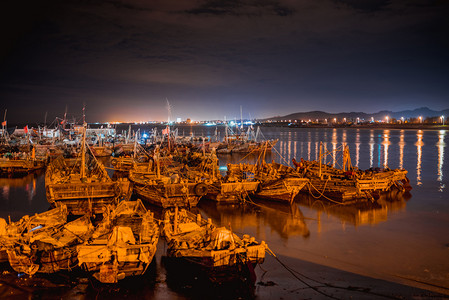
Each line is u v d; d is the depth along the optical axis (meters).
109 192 23.16
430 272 15.18
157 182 26.84
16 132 101.50
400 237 19.69
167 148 71.62
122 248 13.16
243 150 74.56
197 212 25.12
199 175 32.53
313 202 28.41
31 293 13.02
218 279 13.95
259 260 14.42
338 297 13.04
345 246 18.23
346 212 25.16
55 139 87.19
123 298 12.78
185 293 13.21
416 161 58.62
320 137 150.50
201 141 105.50
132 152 70.69
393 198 29.89
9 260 13.78
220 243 14.22
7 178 39.50
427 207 26.70
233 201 27.98
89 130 108.62
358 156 67.88
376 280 14.41
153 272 14.87
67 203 22.86
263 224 22.16
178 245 14.64
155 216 23.88
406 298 12.98
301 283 14.07
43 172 43.59
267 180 29.67
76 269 14.57
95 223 21.84
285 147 92.12
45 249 13.95
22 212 25.16
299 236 19.80
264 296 13.05
